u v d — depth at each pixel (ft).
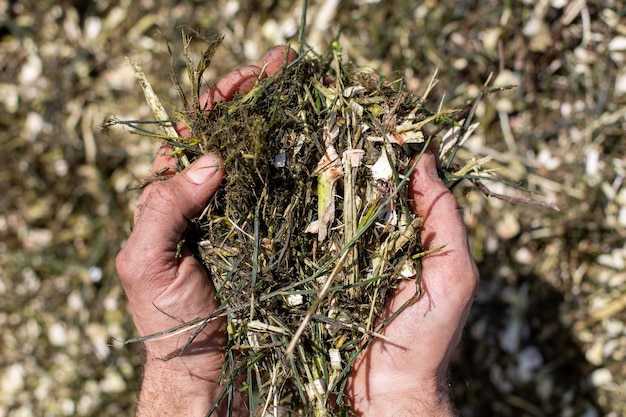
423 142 1.80
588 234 2.75
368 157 1.73
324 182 1.73
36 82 3.08
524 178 2.75
